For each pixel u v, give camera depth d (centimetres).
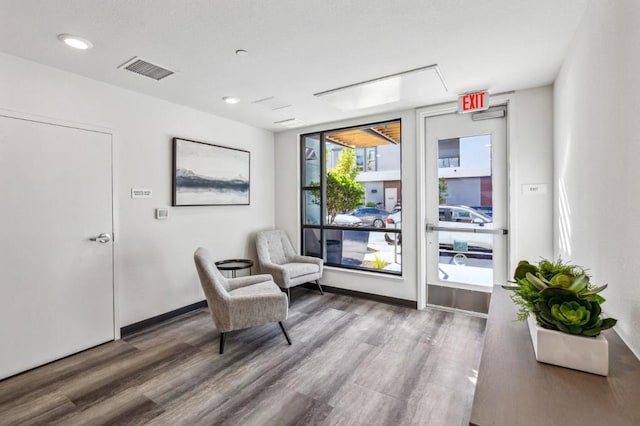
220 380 215
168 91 294
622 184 121
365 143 402
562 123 235
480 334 285
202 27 188
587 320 100
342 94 301
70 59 228
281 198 459
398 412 181
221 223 381
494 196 317
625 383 93
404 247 362
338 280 417
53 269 241
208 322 318
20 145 225
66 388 206
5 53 217
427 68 244
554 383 94
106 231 273
